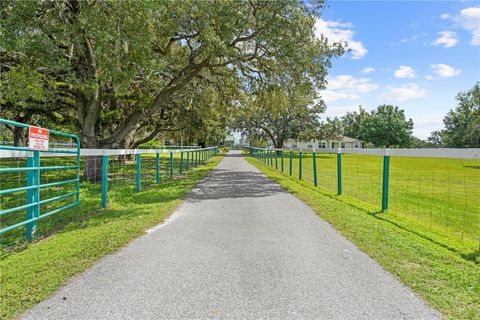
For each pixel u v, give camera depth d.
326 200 8.53
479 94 55.56
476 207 8.59
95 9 9.34
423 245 4.71
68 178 14.38
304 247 4.68
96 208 7.65
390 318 2.79
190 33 13.85
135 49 9.80
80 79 11.97
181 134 38.12
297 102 19.08
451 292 3.24
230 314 2.85
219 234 5.36
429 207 8.55
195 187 11.40
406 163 24.91
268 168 21.02
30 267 3.88
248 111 21.81
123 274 3.69
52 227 6.07
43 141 5.53
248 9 12.15
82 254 4.32
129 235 5.22
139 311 2.89
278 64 14.50
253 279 3.56
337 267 3.91
